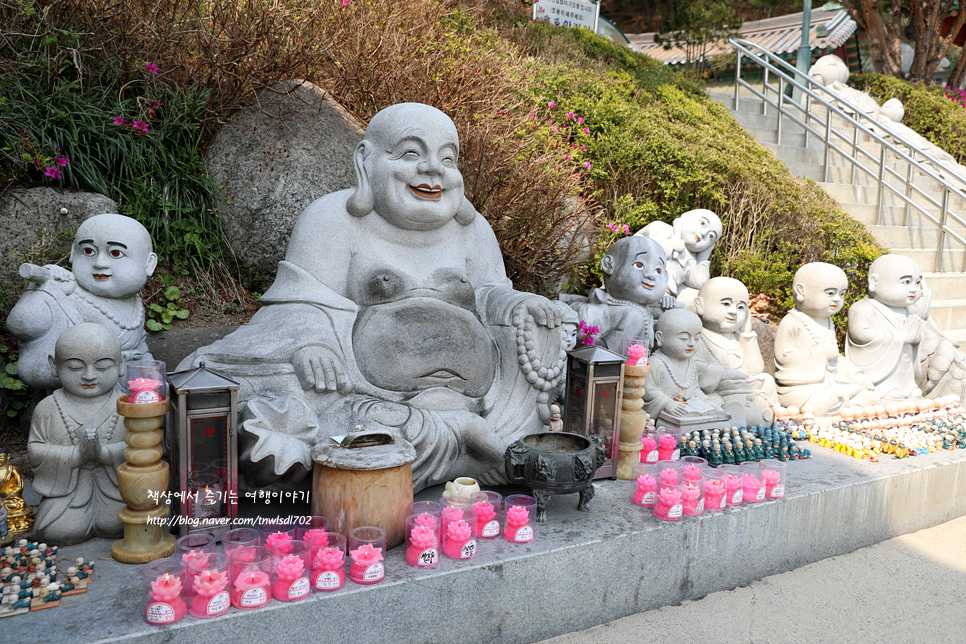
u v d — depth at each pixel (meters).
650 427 3.95
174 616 2.20
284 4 5.24
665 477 3.11
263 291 4.89
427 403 3.35
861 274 6.36
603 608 2.92
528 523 2.82
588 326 4.52
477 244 3.96
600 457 3.11
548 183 5.56
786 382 4.85
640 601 3.02
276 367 3.14
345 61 5.50
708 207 6.74
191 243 4.67
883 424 4.64
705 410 4.15
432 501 3.05
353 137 5.21
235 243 4.81
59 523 2.69
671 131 7.15
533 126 5.93
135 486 2.52
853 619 3.02
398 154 3.53
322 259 3.52
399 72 5.55
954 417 4.90
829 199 7.38
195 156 4.79
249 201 4.75
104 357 2.73
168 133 4.77
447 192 3.64
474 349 3.50
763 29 14.81
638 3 17.39
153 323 4.25
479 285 3.93
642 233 5.58
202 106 4.88
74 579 2.38
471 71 5.92
